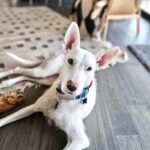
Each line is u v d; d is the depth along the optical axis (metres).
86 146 0.78
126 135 0.87
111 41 1.77
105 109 1.00
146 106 1.05
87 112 0.86
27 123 0.86
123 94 1.12
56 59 1.10
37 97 1.01
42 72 1.09
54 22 1.98
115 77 1.26
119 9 1.73
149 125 0.93
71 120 0.79
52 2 2.66
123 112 0.99
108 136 0.86
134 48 1.63
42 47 1.49
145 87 1.20
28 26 1.83
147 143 0.85
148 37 1.92
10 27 1.78
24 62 1.20
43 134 0.83
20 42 1.53
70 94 0.75
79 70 0.71
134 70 1.35
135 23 2.24
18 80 1.09
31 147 0.78
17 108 0.94
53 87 0.87
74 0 1.76
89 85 0.79
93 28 1.67
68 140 0.77
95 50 1.52
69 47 0.78
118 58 1.41
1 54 1.34
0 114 0.90
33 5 2.52
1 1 2.53
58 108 0.81
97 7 1.65
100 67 0.79
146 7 2.55
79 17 1.72
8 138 0.80
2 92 1.01
